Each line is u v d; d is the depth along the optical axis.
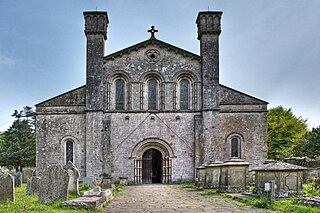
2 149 64.12
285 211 16.08
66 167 23.06
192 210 17.44
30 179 26.56
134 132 38.31
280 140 67.06
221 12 39.47
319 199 17.59
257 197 21.41
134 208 18.39
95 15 39.06
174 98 39.00
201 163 37.69
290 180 21.33
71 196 21.42
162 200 22.09
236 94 38.88
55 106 38.28
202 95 38.69
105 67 39.06
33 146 63.25
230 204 19.58
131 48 39.31
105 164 37.41
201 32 39.25
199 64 39.53
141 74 39.19
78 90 38.62
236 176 26.23
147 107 39.12
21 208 16.56
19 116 76.31
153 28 39.91
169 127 38.50
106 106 38.50
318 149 53.19
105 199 19.98
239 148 38.31
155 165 40.28
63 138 37.88
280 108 69.88
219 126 38.25
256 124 38.50
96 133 37.44
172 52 39.62
